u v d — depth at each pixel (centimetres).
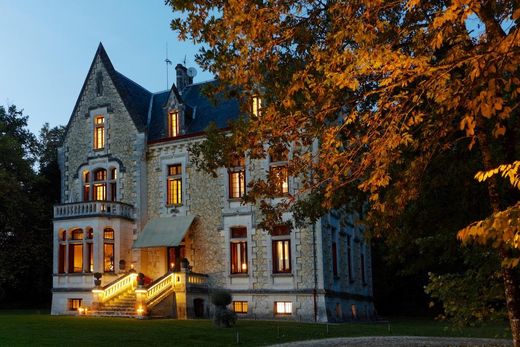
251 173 3256
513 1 799
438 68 779
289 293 3058
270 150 1188
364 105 1248
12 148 3972
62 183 3769
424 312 4681
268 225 1308
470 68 811
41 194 4416
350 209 1623
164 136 3566
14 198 3803
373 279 4628
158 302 2928
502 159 1182
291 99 1127
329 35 1034
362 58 854
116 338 1898
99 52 3806
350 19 961
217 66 1248
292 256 3088
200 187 3397
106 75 3756
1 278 3872
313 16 1150
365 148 1150
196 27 1210
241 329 2269
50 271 4197
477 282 1163
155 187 3512
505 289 1047
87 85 3809
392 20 1080
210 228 3331
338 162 1109
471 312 1144
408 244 1514
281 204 1280
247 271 3203
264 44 1107
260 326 2417
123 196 3547
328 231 3209
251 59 1134
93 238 3297
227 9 1102
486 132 1126
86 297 3262
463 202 1409
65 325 2259
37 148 4803
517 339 995
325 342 1950
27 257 3981
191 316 3044
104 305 3061
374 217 1257
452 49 871
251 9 1059
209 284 3269
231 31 1080
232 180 3338
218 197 3338
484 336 2194
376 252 4594
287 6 1088
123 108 3653
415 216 1456
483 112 724
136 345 1772
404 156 1270
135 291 2962
